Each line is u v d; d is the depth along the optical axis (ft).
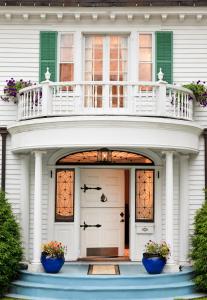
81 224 46.85
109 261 45.11
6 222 40.57
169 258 40.75
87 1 44.86
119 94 44.39
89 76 46.32
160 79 41.09
